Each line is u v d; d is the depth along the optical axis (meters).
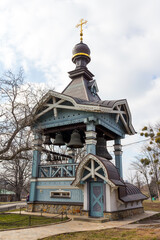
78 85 16.56
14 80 14.55
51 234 7.23
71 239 6.60
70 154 17.88
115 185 10.65
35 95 14.48
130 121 16.66
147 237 6.52
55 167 15.30
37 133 15.18
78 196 12.75
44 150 15.72
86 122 13.10
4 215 12.62
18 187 33.41
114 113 15.48
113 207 11.21
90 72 17.67
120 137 17.00
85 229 8.32
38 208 13.91
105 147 14.35
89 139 12.76
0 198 46.34
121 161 16.41
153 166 28.11
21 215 12.52
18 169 32.31
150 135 18.39
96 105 12.47
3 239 6.48
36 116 14.65
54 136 16.81
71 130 15.67
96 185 11.83
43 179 14.40
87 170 12.00
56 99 14.54
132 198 13.15
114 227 8.75
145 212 16.14
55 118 14.73
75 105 13.12
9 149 13.45
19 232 7.54
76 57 18.06
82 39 19.30
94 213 11.43
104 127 14.49
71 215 12.07
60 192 13.52
